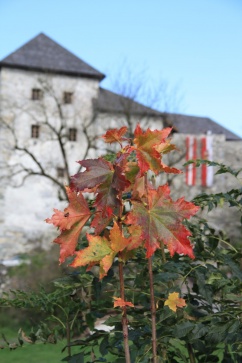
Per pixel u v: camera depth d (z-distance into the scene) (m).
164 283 2.03
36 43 39.25
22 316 10.28
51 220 1.34
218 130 48.34
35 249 31.09
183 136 36.22
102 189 1.31
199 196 2.12
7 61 36.62
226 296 1.79
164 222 1.34
